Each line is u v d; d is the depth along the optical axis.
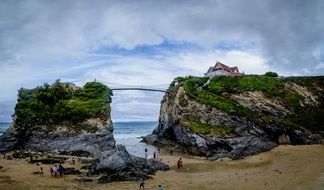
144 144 102.56
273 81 93.56
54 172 49.53
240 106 86.00
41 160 61.84
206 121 83.38
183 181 47.88
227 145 72.62
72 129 79.75
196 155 76.25
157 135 109.44
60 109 83.25
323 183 41.97
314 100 91.19
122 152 53.38
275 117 84.62
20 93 85.19
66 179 47.75
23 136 79.31
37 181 45.81
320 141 78.81
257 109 85.88
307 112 87.31
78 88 94.44
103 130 79.94
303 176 46.62
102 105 86.31
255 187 42.38
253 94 88.81
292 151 69.19
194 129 79.00
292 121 84.12
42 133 78.88
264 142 74.56
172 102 96.31
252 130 78.31
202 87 94.06
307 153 66.00
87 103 86.19
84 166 57.72
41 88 87.81
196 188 43.12
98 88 92.88
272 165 57.94
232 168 58.06
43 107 83.44
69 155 72.94
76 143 76.44
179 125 85.62
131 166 52.34
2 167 54.72
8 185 42.56
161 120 104.88
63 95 88.88
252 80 93.12
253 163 61.34
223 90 90.81
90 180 47.16
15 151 75.19
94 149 75.38
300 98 90.44
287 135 78.75
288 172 50.56
